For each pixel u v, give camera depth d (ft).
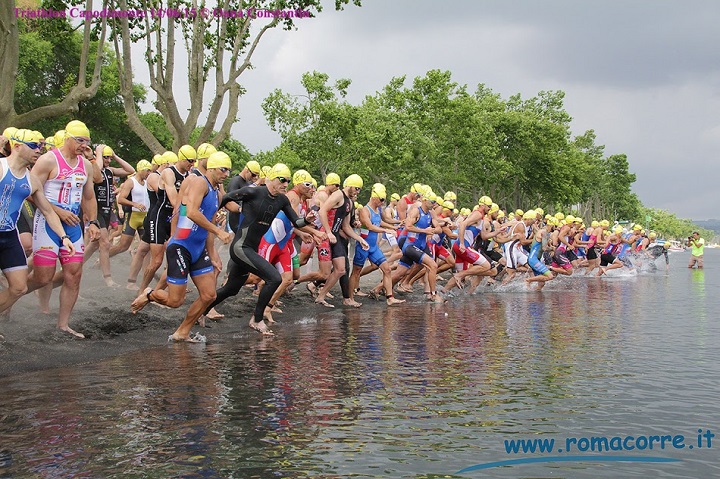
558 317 35.24
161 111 67.51
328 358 22.70
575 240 77.87
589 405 16.60
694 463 12.73
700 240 109.29
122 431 14.17
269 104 143.74
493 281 57.88
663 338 27.58
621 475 12.13
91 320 27.14
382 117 147.84
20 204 21.40
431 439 13.91
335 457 12.77
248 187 28.07
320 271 40.16
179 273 25.50
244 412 15.70
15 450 12.98
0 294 21.84
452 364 21.68
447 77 162.09
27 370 20.20
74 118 129.49
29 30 120.57
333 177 38.75
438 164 173.37
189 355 23.13
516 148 204.54
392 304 42.22
